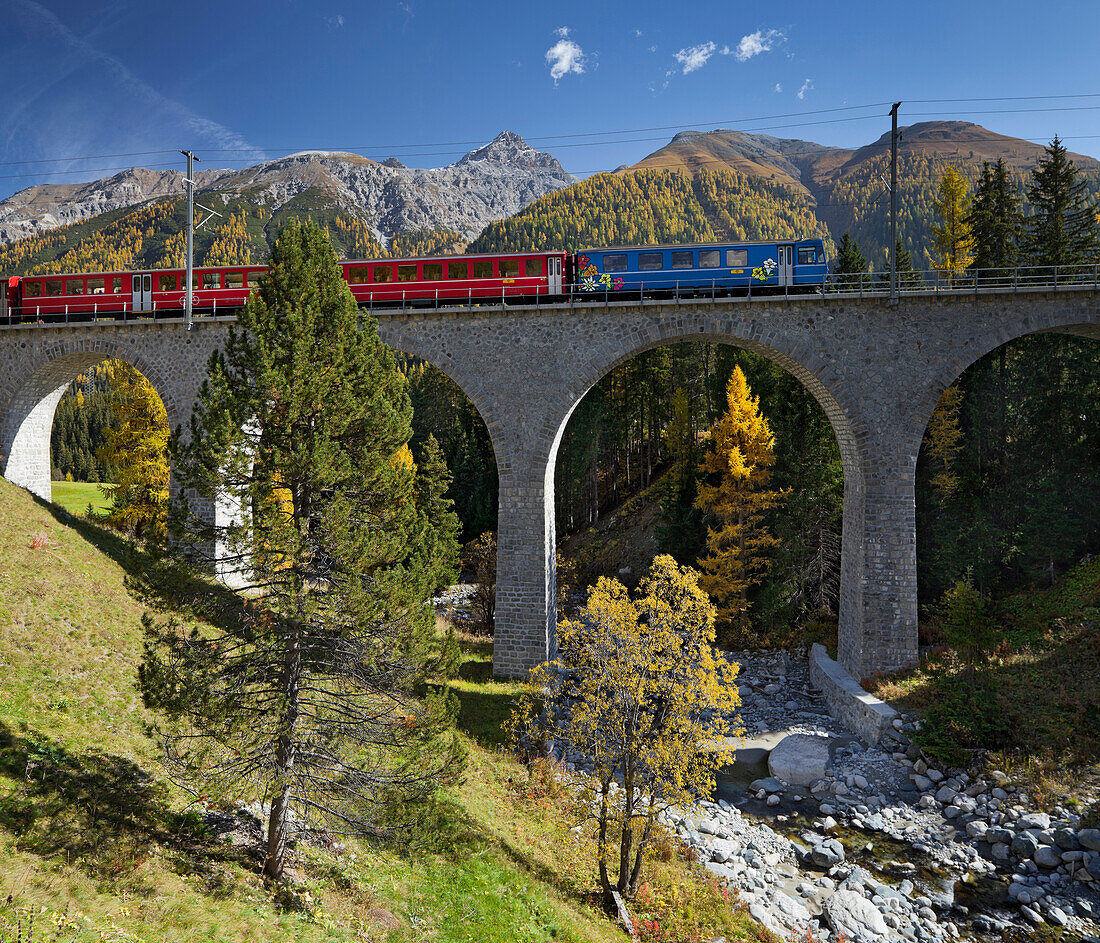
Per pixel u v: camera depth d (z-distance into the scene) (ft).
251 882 31.94
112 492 98.32
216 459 31.42
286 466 32.12
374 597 32.55
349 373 35.99
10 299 97.81
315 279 35.37
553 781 58.85
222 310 93.20
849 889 50.78
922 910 48.29
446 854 42.57
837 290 83.82
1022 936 45.65
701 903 45.78
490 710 71.92
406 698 37.58
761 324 79.66
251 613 32.60
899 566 78.07
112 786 35.68
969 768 64.28
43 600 55.21
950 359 76.84
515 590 81.87
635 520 153.28
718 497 105.29
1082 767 59.57
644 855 46.70
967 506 91.86
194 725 31.07
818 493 102.47
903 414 77.77
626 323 81.05
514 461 82.53
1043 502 88.33
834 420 84.07
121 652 52.70
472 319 83.20
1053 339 91.71
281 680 33.01
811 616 104.99
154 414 97.71
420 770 36.50
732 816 61.93
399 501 36.94
